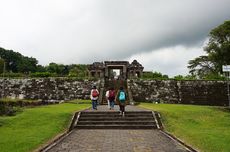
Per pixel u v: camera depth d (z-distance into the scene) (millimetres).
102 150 11484
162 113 21672
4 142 12820
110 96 25250
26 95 45656
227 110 28641
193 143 12875
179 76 51500
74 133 16453
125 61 56250
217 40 52062
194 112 23641
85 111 22281
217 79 47875
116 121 19547
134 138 14641
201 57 75250
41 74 51000
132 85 44844
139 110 22984
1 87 46500
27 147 11734
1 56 98125
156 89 44750
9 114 22250
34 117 20219
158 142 13453
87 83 45562
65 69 102875
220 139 13766
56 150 11484
